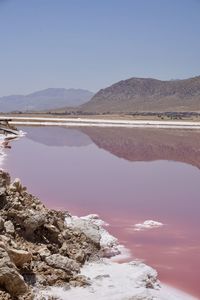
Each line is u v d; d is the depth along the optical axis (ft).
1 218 29.76
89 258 32.48
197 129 203.31
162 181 72.02
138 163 93.04
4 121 160.97
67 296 26.21
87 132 178.29
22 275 27.12
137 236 40.93
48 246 31.12
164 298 27.55
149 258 35.12
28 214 31.53
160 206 53.98
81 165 88.07
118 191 62.69
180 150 119.14
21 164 86.17
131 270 30.81
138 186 67.15
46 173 76.79
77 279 28.09
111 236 38.29
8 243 27.86
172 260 34.91
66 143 133.08
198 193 62.59
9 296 24.18
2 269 24.52
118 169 83.97
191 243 39.32
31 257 28.22
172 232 42.65
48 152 108.88
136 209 52.01
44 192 60.85
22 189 37.76
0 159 92.12
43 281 27.20
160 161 96.73
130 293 26.91
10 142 129.49
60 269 28.78
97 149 119.44
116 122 257.14
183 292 29.25
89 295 26.48
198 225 45.50
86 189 63.57
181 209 52.60
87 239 34.50
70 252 31.63
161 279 31.19
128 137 157.99
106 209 51.70
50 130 185.37
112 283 28.32
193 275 32.04
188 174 79.51
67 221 38.42
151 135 167.43
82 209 51.55
